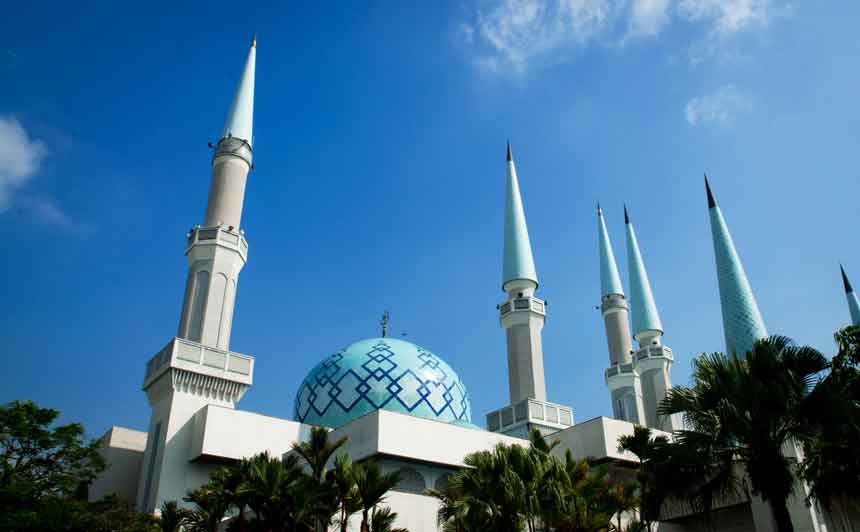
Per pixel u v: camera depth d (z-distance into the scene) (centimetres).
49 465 2791
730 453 1970
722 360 2022
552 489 2016
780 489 1869
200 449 3306
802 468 1998
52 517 2480
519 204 5294
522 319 4694
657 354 5228
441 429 3494
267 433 3519
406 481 3359
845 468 1861
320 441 2208
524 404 4338
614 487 2405
